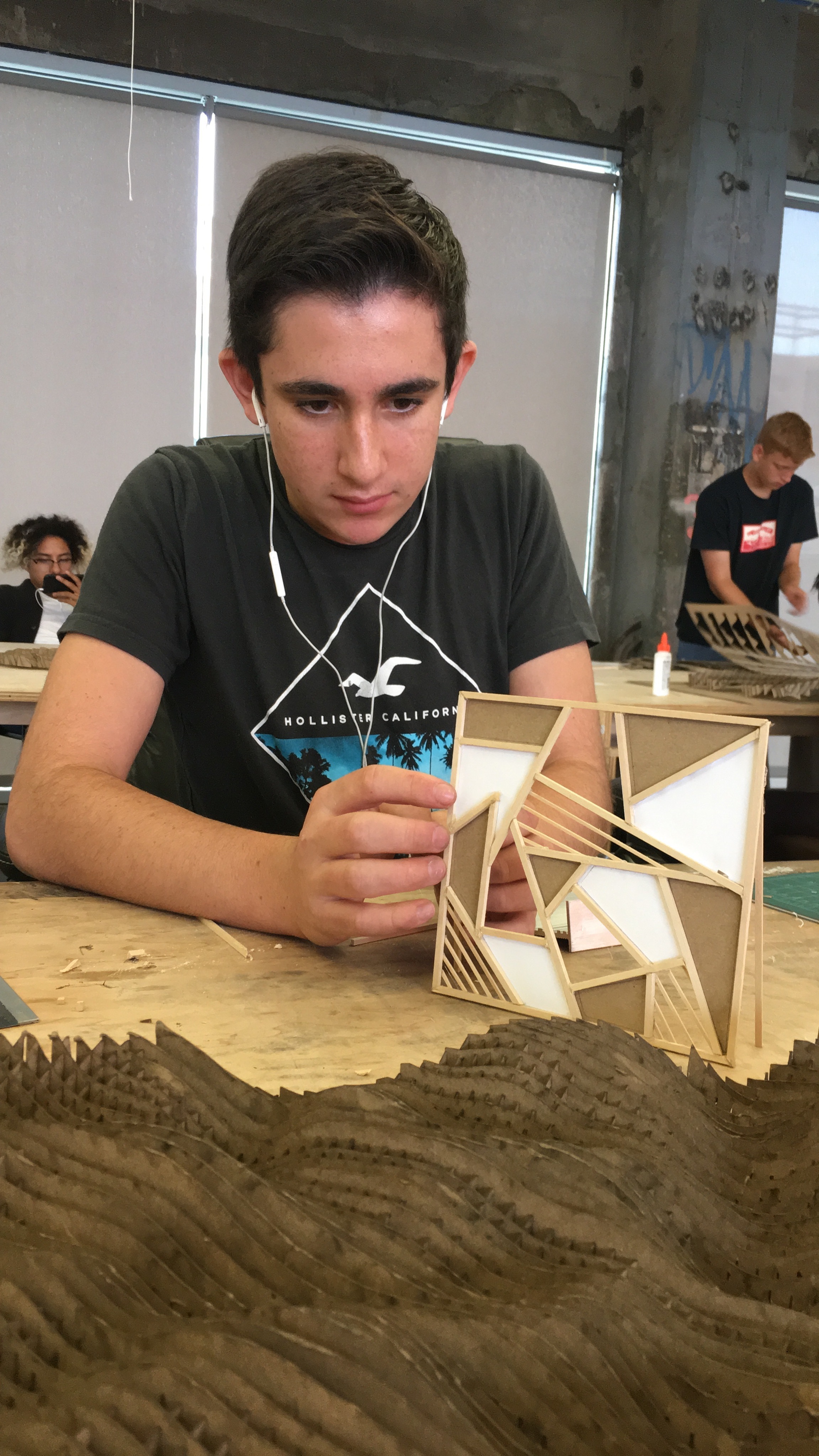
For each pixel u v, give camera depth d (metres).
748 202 4.84
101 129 4.16
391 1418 0.24
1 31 3.96
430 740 1.20
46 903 0.86
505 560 1.24
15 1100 0.42
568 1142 0.43
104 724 1.02
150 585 1.11
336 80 4.49
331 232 0.77
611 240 5.05
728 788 0.62
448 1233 0.34
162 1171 0.34
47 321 4.20
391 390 0.82
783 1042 0.65
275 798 1.18
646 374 5.05
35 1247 0.31
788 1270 0.35
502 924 0.73
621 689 2.52
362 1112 0.44
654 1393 0.28
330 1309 0.28
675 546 4.94
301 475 0.88
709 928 0.62
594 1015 0.66
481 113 4.75
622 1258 0.34
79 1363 0.26
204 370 4.46
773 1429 0.27
